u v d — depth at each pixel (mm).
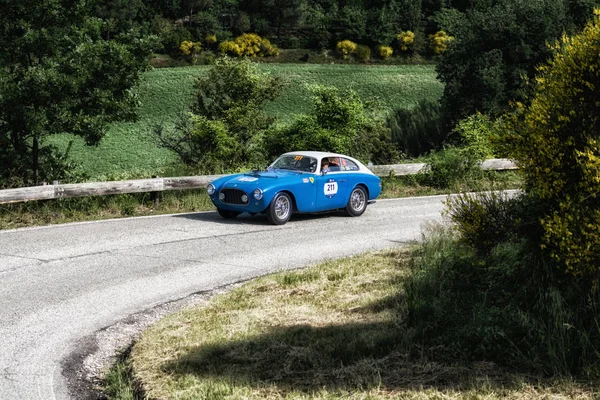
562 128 6605
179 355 6723
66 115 18828
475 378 5859
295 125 21719
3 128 19156
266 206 14125
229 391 5785
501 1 49500
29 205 15047
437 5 121125
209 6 106375
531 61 46344
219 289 9492
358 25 101750
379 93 75688
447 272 8086
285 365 6371
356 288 9062
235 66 27047
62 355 6961
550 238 6543
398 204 17891
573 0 47125
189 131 26219
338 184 15406
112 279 9883
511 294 7051
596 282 6355
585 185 6277
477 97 47500
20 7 19281
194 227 13953
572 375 5918
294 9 104812
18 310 8336
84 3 20125
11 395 5926
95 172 42406
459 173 21234
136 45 20156
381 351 6695
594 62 6551
